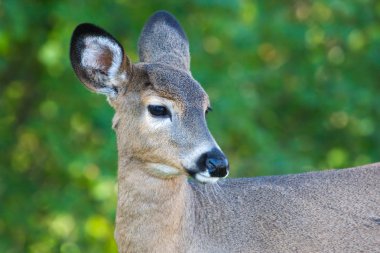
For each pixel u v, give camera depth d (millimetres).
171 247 9891
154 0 16391
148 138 9727
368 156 18078
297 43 17688
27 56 17234
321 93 17922
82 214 16344
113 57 9969
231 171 15875
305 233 10227
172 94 9695
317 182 10516
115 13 16281
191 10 16484
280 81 17875
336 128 18484
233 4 15750
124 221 9930
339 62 18375
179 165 9625
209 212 10211
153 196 9812
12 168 17438
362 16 18000
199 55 16219
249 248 10156
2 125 17453
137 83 9891
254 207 10297
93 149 16422
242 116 16016
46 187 17250
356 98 17875
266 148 16172
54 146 16203
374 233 10234
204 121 9711
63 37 15430
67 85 16500
